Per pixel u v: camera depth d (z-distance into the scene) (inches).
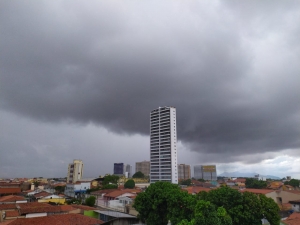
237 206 1266.0
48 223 1299.2
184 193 1363.2
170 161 5206.7
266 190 2598.4
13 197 2283.5
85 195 3612.2
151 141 5738.2
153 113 5905.5
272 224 1267.2
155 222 1465.3
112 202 2699.3
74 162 6117.1
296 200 2347.4
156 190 1517.0
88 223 1414.9
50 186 5000.0
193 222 957.8
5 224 1321.4
